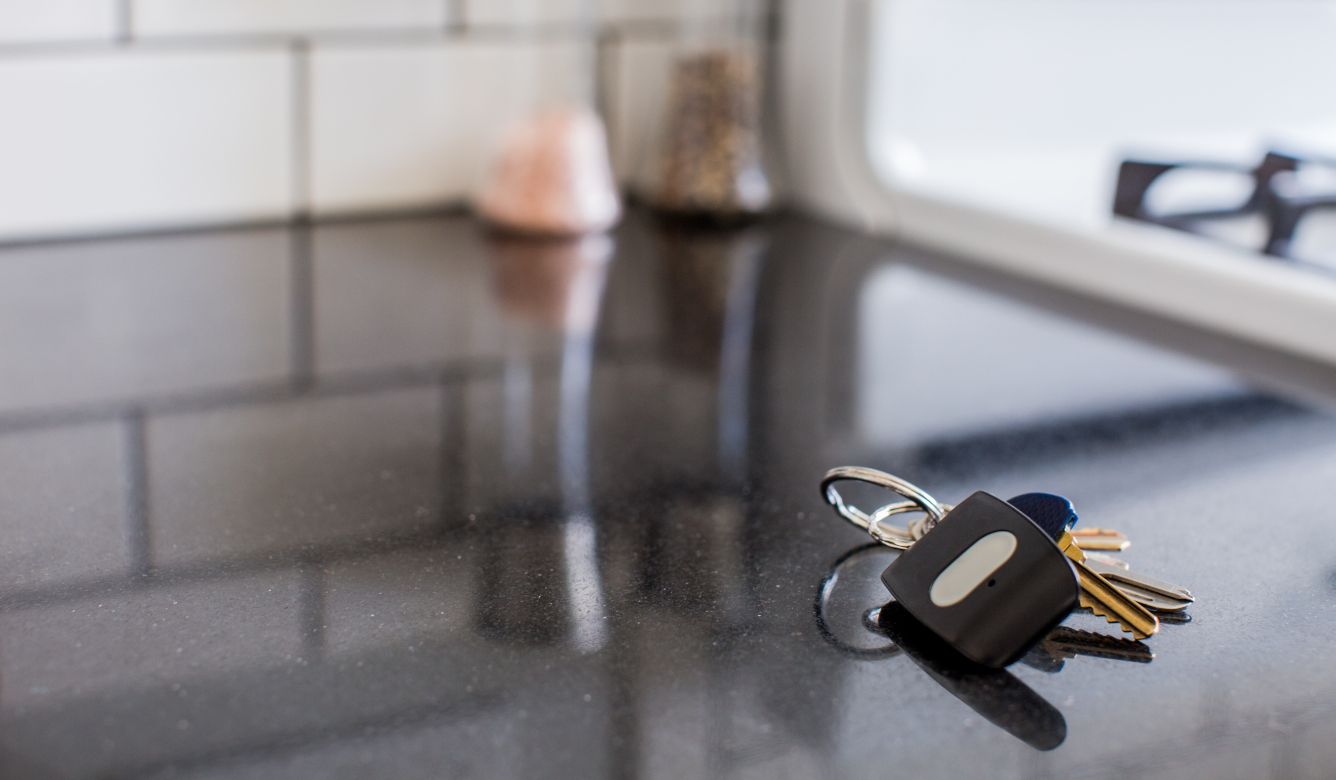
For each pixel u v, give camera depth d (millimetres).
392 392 974
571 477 910
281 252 1130
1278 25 1033
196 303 1056
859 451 936
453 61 1189
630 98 1245
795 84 1231
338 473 907
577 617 793
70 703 689
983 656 734
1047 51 1121
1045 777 646
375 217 1192
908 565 792
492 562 857
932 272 1139
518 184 1169
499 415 957
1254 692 726
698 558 862
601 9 1222
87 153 1112
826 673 736
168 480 898
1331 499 905
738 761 654
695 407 970
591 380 993
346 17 1155
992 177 1158
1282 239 1038
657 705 701
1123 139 1103
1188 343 1045
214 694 700
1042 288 1117
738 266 1142
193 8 1117
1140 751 669
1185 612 818
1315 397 989
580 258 1146
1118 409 975
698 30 1246
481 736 669
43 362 986
